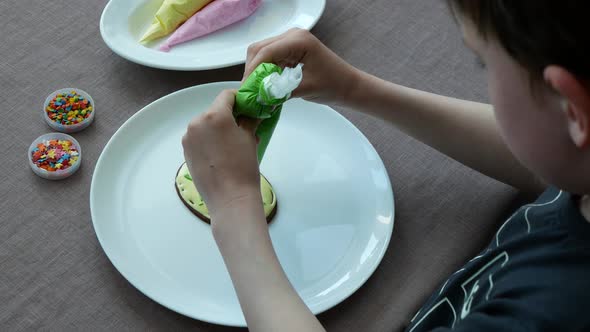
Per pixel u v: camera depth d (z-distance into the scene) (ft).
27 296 2.38
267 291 1.96
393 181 2.76
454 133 2.65
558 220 1.76
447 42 3.22
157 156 2.74
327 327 2.36
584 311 1.60
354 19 3.29
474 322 1.74
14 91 2.92
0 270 2.43
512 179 2.68
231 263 2.02
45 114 2.82
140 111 2.79
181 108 2.86
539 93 1.37
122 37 3.10
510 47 1.33
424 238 2.60
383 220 2.57
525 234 1.87
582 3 1.17
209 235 2.55
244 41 3.22
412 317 2.42
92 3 3.26
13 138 2.78
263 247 2.01
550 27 1.22
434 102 2.65
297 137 2.83
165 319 2.36
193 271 2.45
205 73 3.08
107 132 2.84
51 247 2.50
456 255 2.56
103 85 2.98
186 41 3.18
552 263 1.72
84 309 2.36
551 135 1.46
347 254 2.51
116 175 2.66
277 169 2.74
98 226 2.47
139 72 3.04
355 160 2.76
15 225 2.54
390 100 2.64
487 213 2.67
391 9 3.34
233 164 2.06
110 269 2.46
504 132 1.56
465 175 2.78
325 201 2.65
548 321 1.63
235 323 2.29
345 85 2.61
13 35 3.10
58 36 3.12
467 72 3.13
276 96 2.09
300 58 2.52
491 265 1.98
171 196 2.64
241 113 2.18
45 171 2.64
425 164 2.82
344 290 2.39
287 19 3.31
